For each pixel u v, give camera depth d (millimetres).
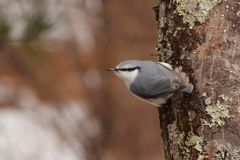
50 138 12641
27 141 12336
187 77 4961
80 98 13125
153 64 5746
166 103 5230
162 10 5387
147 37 12562
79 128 12805
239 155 4641
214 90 4766
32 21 5977
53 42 6285
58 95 13125
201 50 4875
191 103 4859
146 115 12375
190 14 4949
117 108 12578
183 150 4938
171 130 5129
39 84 13008
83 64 12961
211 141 4711
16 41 6016
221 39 4801
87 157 12336
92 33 13031
